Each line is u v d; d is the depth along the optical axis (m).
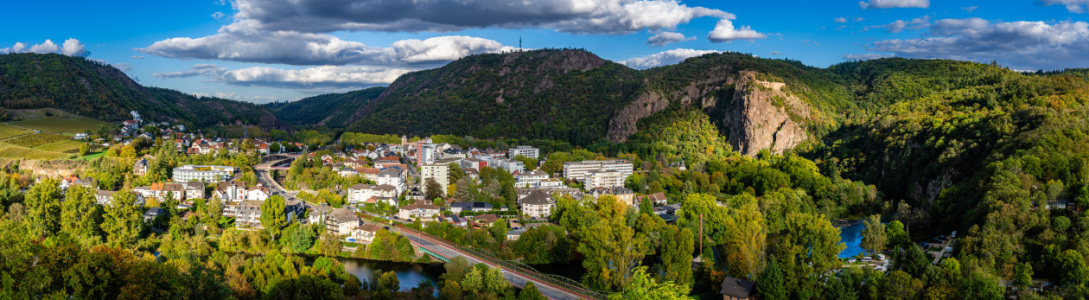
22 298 142.25
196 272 171.25
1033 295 196.38
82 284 150.12
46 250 153.25
